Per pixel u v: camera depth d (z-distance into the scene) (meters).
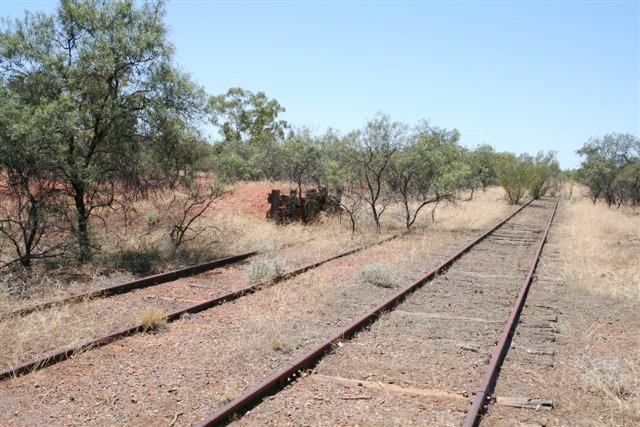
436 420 5.71
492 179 61.84
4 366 6.85
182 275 12.59
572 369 7.32
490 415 5.85
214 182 18.84
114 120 13.98
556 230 25.22
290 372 6.67
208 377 6.69
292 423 5.57
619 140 45.62
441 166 23.94
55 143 11.92
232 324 8.95
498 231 24.05
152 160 15.25
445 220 26.02
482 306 10.52
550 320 9.72
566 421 5.82
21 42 13.42
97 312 9.28
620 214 34.78
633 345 8.48
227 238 17.14
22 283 10.66
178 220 17.83
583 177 50.59
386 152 22.80
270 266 12.33
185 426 5.47
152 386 6.40
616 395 6.49
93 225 15.38
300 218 21.62
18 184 12.00
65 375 6.66
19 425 5.45
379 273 12.13
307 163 25.12
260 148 34.72
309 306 10.10
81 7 13.91
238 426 5.46
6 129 11.22
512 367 7.30
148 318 8.50
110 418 5.62
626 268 14.88
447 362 7.43
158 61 14.87
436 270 13.47
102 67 13.67
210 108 15.76
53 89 13.77
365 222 23.17
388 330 8.81
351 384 6.61
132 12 14.67
